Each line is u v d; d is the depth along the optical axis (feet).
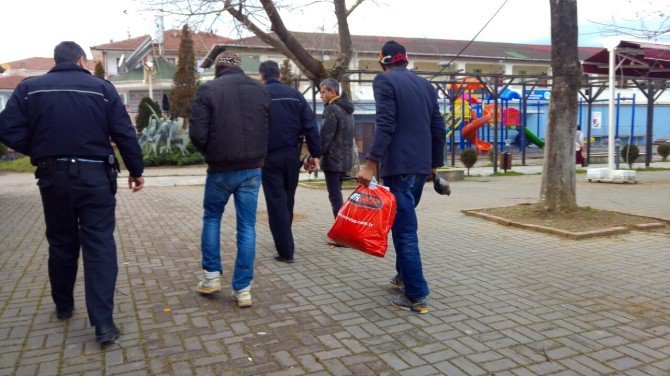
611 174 45.34
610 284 16.29
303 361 11.20
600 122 120.06
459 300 14.90
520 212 27.27
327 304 14.61
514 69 142.92
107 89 12.34
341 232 14.33
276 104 18.08
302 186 44.93
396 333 12.63
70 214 12.21
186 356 11.44
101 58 151.33
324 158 21.75
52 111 11.73
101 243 12.16
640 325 13.10
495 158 59.57
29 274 17.67
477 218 27.61
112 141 12.70
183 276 17.33
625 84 65.67
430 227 25.34
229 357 11.40
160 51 110.63
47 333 12.66
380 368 10.89
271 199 18.54
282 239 18.66
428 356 11.43
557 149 25.95
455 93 68.59
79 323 13.28
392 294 15.40
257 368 10.90
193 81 88.02
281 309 14.24
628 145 63.57
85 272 12.12
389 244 21.57
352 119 22.03
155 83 106.93
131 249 21.16
